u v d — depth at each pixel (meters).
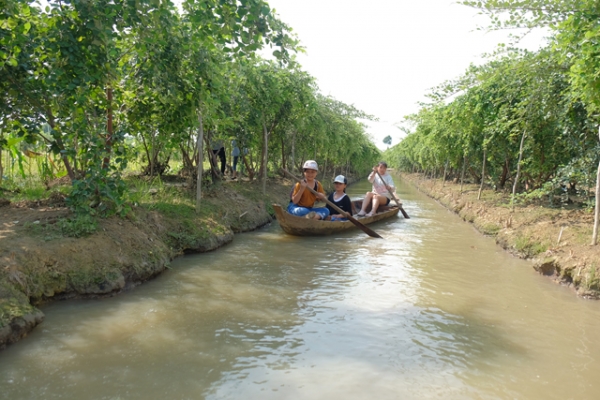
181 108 7.22
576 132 9.15
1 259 4.57
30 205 6.70
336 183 11.18
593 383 3.58
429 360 3.90
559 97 8.60
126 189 6.48
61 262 5.10
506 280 6.44
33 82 6.21
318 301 5.39
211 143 12.02
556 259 6.55
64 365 3.66
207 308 5.04
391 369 3.73
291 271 6.73
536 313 5.11
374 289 5.91
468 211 13.02
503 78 9.85
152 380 3.47
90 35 5.79
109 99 6.66
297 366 3.74
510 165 15.73
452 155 19.17
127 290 5.55
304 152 22.12
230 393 3.31
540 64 7.85
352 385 3.46
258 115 12.68
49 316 4.61
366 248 8.63
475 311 5.15
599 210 6.41
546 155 11.31
